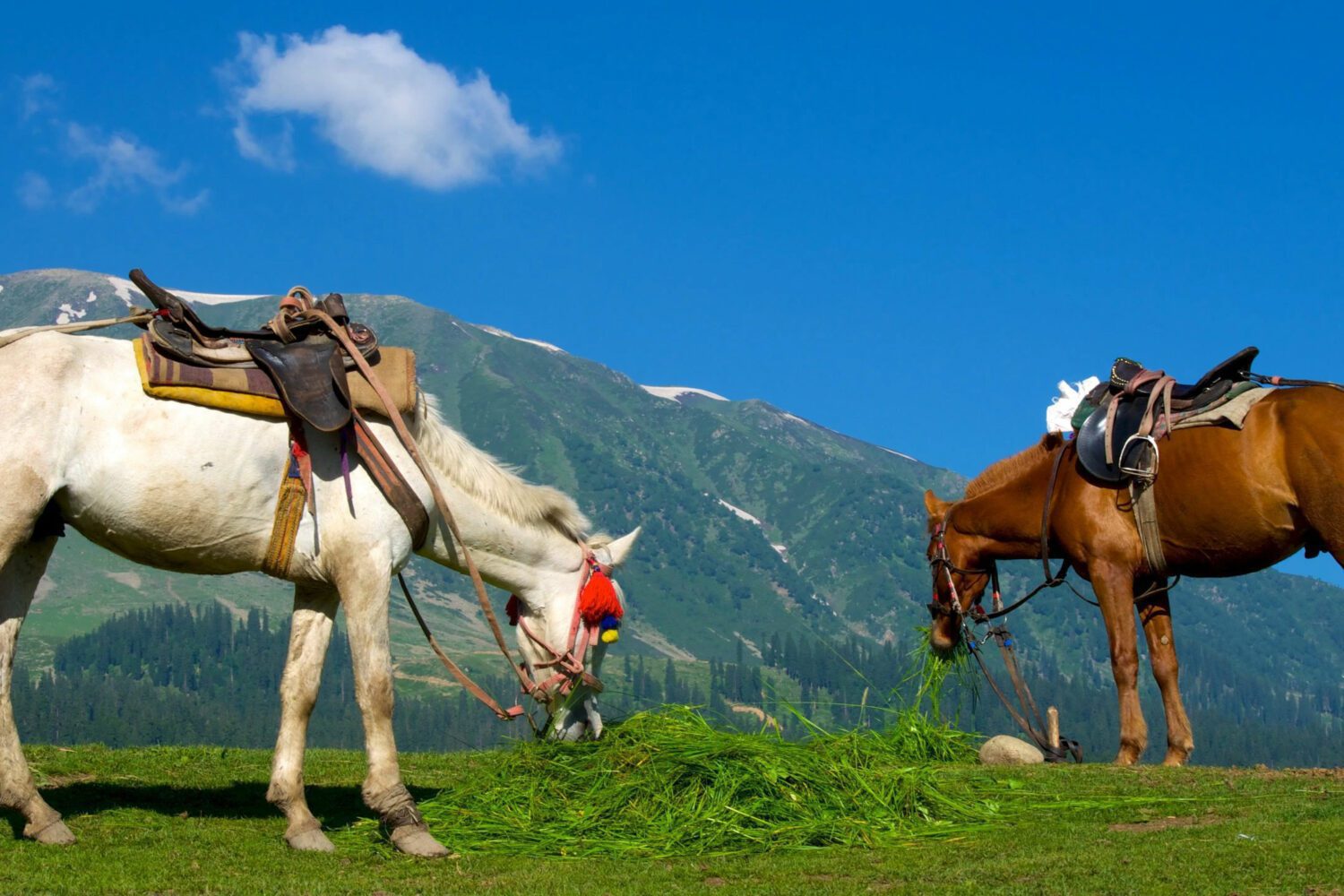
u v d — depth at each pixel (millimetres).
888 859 6562
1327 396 8516
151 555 6527
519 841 6906
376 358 6988
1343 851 6117
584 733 7977
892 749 10094
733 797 7273
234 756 9844
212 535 6473
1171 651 10078
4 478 5898
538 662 7887
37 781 7891
